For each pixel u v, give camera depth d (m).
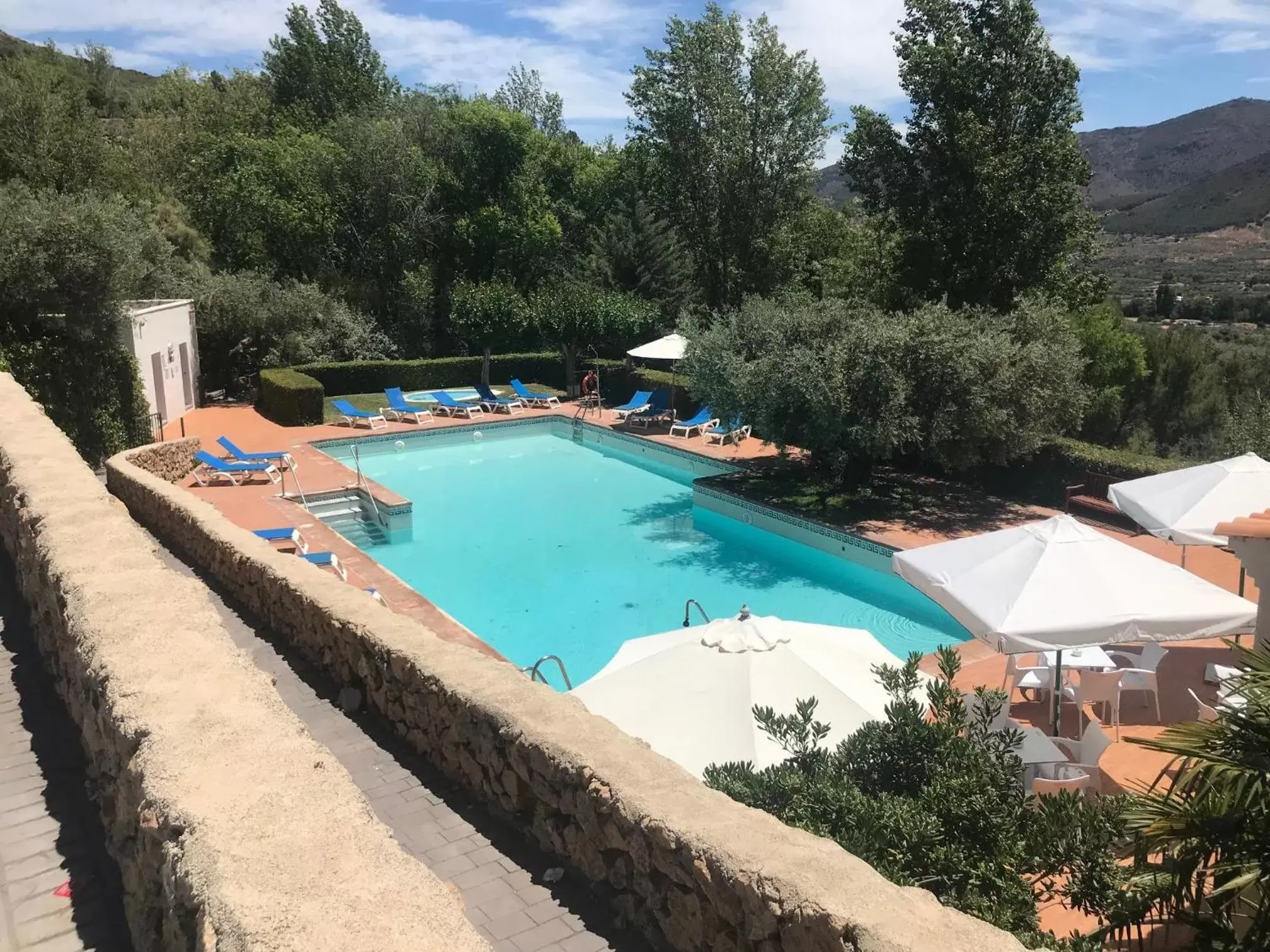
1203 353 29.44
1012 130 22.23
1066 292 23.83
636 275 39.78
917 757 5.28
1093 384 26.62
